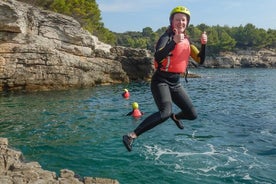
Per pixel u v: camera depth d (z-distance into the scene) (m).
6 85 24.23
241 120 14.83
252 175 8.01
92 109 17.19
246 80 45.78
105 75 32.69
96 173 7.99
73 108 17.39
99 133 11.94
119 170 8.19
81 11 44.75
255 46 123.38
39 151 9.67
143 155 9.31
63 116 15.07
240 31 125.75
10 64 24.16
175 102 4.35
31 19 26.97
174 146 10.27
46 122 13.68
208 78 48.91
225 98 23.80
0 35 24.25
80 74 28.78
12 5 24.12
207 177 7.83
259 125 13.77
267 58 111.44
